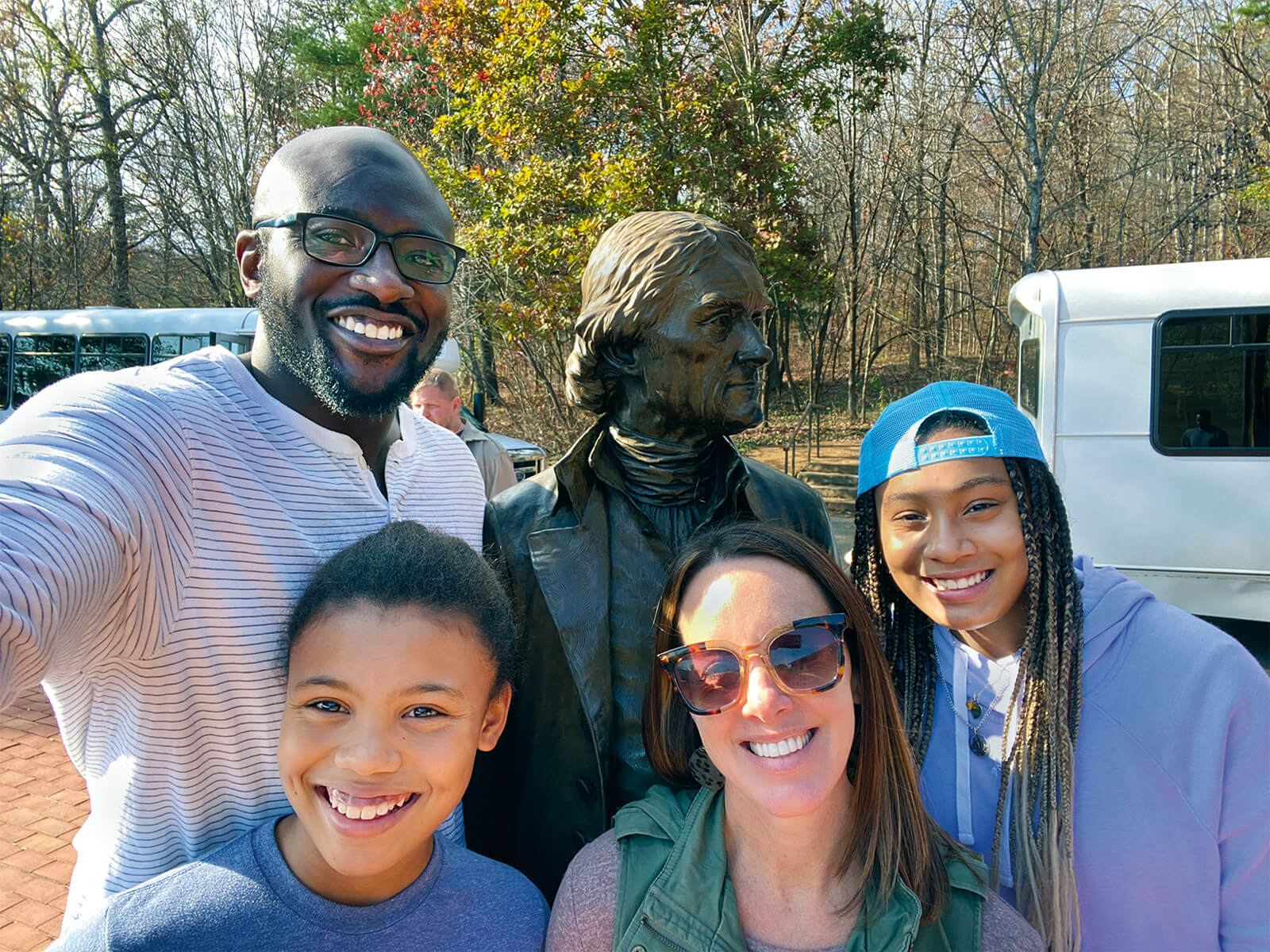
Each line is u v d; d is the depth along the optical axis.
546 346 6.14
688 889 0.65
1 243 9.44
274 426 0.74
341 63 8.22
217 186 10.06
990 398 0.78
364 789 0.62
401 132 6.86
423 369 0.81
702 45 5.79
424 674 0.63
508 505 0.94
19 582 0.49
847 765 0.72
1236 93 7.66
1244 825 0.72
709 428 0.86
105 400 0.64
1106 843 0.74
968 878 0.67
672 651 0.68
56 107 9.42
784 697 0.64
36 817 1.94
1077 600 0.76
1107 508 2.94
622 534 0.91
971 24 6.61
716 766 0.70
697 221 0.84
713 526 0.91
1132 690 0.75
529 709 0.90
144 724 0.66
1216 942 0.73
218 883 0.65
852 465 6.39
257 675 0.69
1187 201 8.26
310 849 0.66
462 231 4.98
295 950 0.64
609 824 0.86
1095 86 7.82
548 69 4.77
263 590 0.69
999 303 8.92
